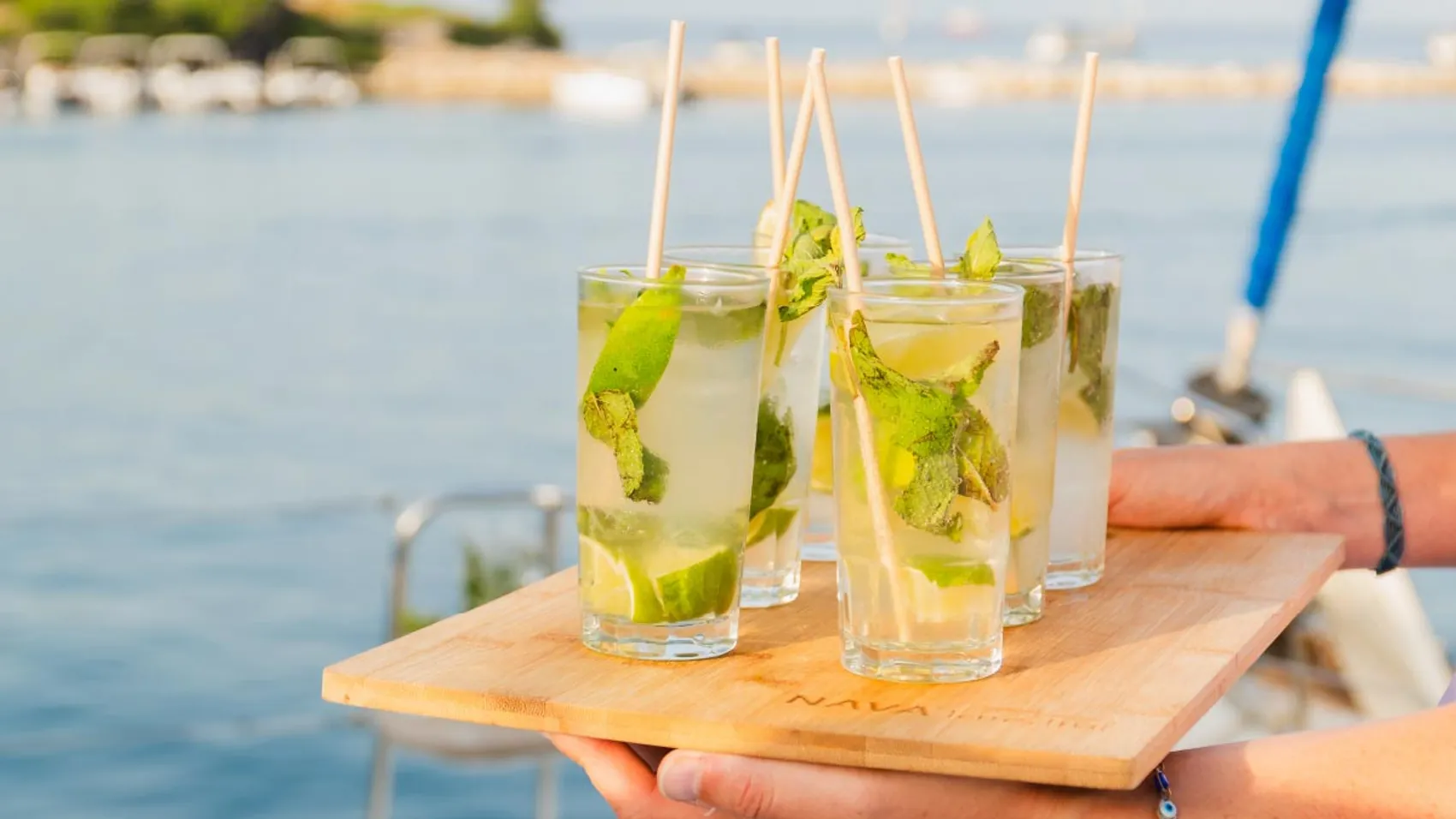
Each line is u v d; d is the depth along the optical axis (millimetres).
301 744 8391
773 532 1364
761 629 1312
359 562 12406
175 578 11992
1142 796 1122
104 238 33531
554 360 21844
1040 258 1408
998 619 1178
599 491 1220
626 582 1218
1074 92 65438
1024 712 1093
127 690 9516
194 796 7840
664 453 1202
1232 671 1208
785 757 1081
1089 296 1372
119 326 24516
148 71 64750
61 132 55500
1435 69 48719
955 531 1140
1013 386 1169
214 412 18859
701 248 1449
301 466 16281
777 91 1406
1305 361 17578
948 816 1096
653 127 56688
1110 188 33062
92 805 7777
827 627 1314
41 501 14859
